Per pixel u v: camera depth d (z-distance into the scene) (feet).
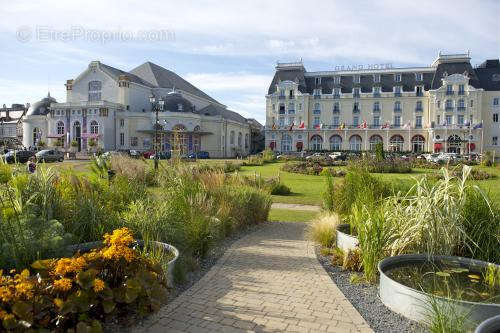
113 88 236.43
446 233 19.48
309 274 20.76
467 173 21.03
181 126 225.76
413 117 239.91
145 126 229.04
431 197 20.88
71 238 19.07
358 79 252.83
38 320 11.66
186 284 18.98
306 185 77.41
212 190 34.63
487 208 20.94
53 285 12.14
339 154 202.28
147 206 25.02
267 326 14.47
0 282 11.65
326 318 15.25
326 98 253.85
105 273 14.08
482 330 11.37
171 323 14.51
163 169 41.14
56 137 232.94
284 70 265.95
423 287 16.55
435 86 233.76
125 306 14.16
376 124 245.65
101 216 22.74
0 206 19.48
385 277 16.66
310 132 254.68
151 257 17.39
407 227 20.71
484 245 20.33
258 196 37.52
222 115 256.93
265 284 19.08
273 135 260.01
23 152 124.77
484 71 237.45
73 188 26.02
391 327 14.62
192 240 23.25
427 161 137.80
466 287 16.60
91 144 206.18
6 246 15.46
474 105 226.17
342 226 27.50
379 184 33.60
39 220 18.56
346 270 21.68
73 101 239.91
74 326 12.32
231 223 30.63
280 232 32.86
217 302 16.66
